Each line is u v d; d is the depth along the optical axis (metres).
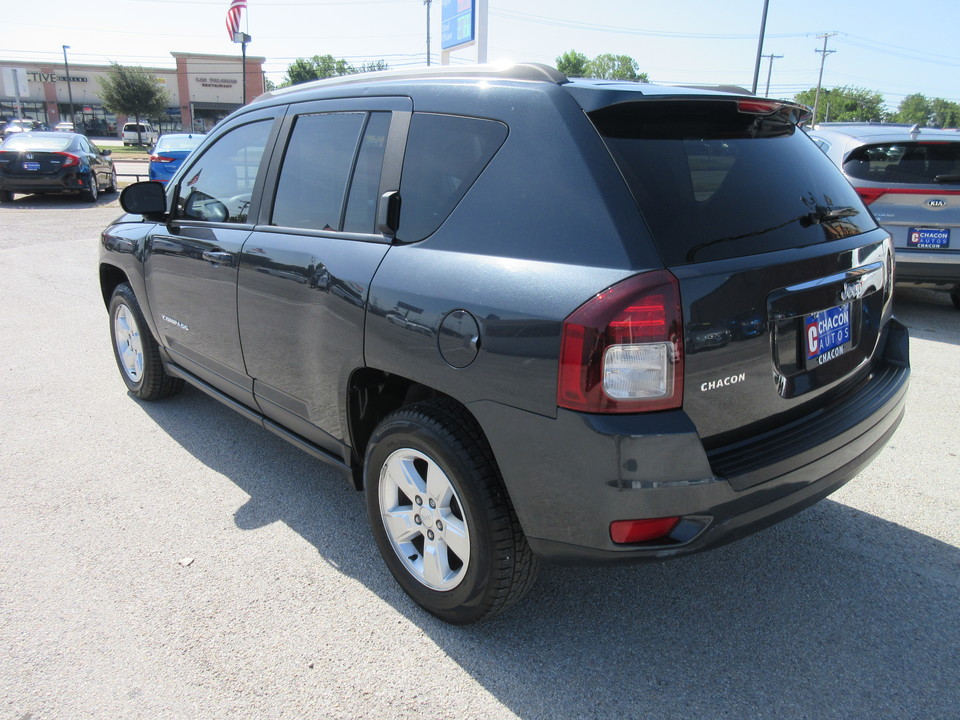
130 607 2.69
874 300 2.71
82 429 4.31
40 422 4.40
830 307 2.39
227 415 4.56
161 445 4.10
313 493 3.57
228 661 2.42
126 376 4.80
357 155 2.80
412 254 2.45
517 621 2.62
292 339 2.96
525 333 2.05
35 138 16.39
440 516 2.46
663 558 2.07
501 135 2.31
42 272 9.00
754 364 2.13
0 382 5.10
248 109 3.56
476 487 2.27
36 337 6.21
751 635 2.55
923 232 6.36
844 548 3.09
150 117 60.81
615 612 2.68
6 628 2.56
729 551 3.07
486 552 2.30
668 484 1.98
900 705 2.24
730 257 2.08
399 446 2.54
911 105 112.06
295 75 70.50
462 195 2.37
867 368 2.77
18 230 12.36
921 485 3.63
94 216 14.34
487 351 2.14
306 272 2.83
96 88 73.81
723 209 2.17
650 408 1.96
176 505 3.44
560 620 2.63
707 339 2.00
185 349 3.91
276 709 2.21
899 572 2.92
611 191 2.04
